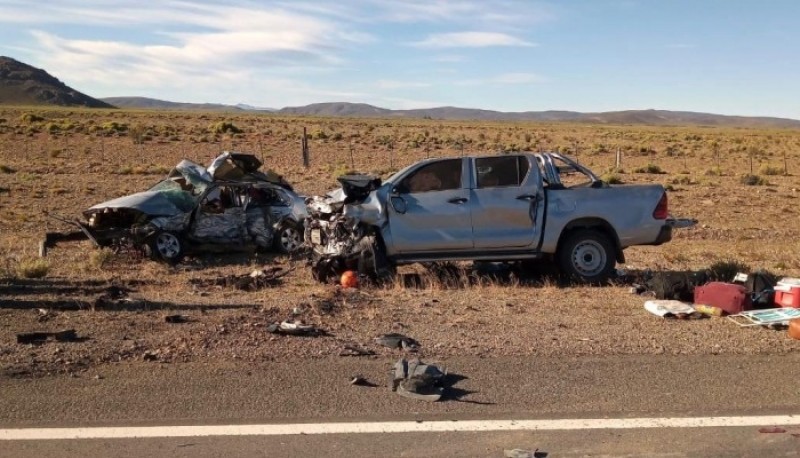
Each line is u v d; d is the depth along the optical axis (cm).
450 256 1106
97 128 6250
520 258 1117
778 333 765
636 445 492
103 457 470
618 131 10588
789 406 561
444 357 675
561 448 486
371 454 475
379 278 1078
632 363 659
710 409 555
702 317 844
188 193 1445
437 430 513
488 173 1119
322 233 1138
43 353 671
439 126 10600
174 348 686
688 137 8406
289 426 518
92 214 1441
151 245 1363
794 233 1880
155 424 520
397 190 1104
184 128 6881
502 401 567
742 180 3259
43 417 532
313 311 842
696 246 1653
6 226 1817
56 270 1246
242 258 1438
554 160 1153
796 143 7344
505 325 796
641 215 1125
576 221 1115
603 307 898
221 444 489
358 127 9056
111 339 722
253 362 654
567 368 644
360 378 604
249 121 9544
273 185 1510
